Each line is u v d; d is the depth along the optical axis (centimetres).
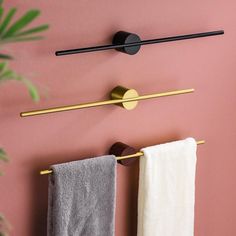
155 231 175
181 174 176
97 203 164
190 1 174
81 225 163
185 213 180
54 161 164
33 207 164
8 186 159
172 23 173
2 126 154
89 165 159
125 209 180
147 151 169
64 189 156
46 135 161
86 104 159
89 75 163
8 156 157
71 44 158
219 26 181
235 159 197
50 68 157
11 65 151
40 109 158
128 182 178
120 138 173
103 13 161
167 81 177
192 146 176
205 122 187
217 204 198
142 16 167
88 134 167
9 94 153
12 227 162
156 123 178
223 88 188
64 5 155
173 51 175
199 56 180
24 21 106
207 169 192
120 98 165
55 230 158
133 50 162
